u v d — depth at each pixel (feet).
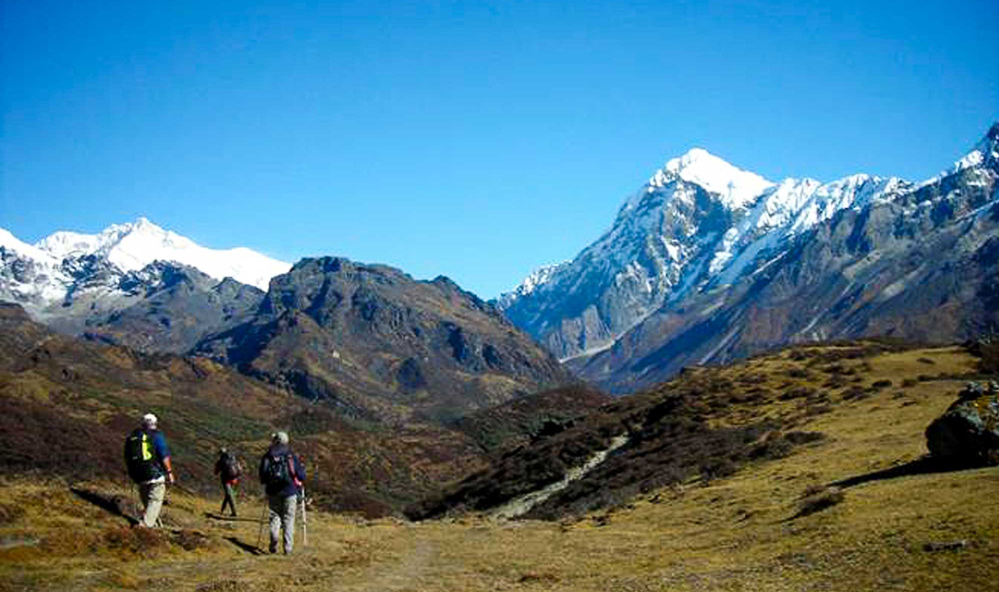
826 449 144.56
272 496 78.13
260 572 65.72
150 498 75.41
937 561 56.70
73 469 157.38
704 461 175.94
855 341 368.07
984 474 85.71
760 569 65.05
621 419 284.82
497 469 293.23
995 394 97.55
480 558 87.45
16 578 55.57
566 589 63.26
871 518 75.05
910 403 181.47
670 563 74.38
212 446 446.19
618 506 150.10
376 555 85.35
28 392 404.57
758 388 263.29
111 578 57.00
